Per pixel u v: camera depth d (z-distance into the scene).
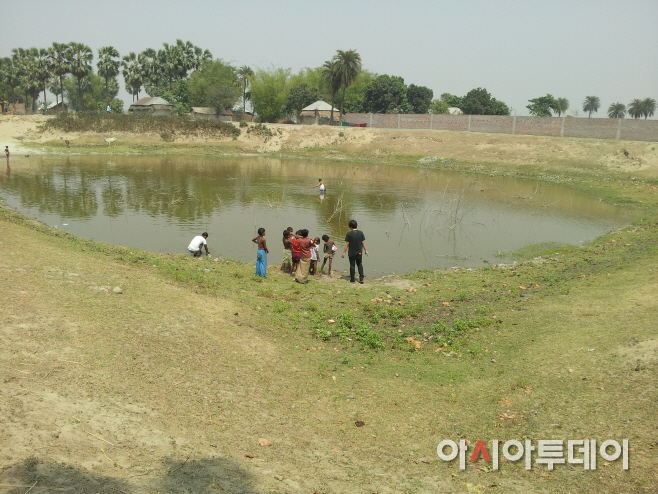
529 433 6.59
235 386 7.52
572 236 22.83
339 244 20.12
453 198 33.94
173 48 98.31
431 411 7.31
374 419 7.03
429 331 10.95
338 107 108.38
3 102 100.50
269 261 17.34
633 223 25.69
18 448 4.82
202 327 9.52
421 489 5.40
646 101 114.06
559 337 9.79
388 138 68.31
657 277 13.27
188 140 68.38
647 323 9.70
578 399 7.28
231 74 92.44
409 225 24.27
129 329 8.65
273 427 6.54
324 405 7.36
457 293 13.77
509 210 29.83
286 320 10.99
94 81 128.00
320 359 9.10
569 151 54.62
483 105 97.50
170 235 20.27
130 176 39.12
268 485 5.09
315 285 14.47
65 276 11.12
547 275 15.41
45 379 6.39
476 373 8.62
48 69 89.00
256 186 36.16
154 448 5.41
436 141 65.38
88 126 65.38
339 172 48.59
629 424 6.47
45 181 34.50
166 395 6.77
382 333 10.73
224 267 15.48
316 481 5.36
